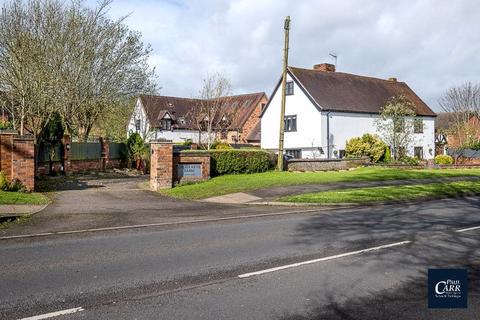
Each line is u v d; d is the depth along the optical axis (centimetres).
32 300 552
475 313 518
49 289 595
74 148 2917
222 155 2208
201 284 620
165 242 897
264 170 2431
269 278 648
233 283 624
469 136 5562
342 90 4400
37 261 740
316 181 2002
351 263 729
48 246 856
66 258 761
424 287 607
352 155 3653
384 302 550
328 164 2888
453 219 1176
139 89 3462
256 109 6359
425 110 4812
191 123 6425
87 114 3331
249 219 1203
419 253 794
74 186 2031
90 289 596
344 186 1872
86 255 784
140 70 3594
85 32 3048
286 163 2694
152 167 1986
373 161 3628
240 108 6512
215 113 5978
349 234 973
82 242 895
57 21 2869
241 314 509
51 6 2830
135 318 496
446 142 5609
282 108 2503
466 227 1052
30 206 1355
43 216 1216
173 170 2008
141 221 1166
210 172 2161
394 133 3947
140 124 5956
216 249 833
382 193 1659
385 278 648
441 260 746
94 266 710
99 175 2814
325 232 998
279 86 4412
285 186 1855
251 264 724
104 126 4141
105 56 3216
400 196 1617
